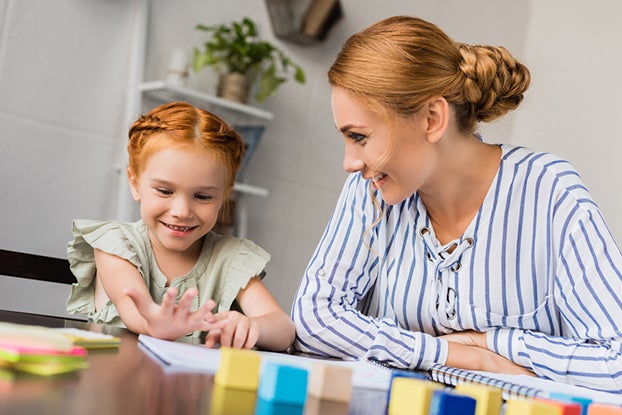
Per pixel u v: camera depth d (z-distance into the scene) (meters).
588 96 3.13
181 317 0.91
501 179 1.15
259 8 2.71
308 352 1.17
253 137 2.54
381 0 2.98
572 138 3.15
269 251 2.77
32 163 2.22
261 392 0.56
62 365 0.56
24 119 2.20
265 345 1.08
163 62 2.48
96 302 1.26
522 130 3.31
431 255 1.19
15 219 2.20
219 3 2.60
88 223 1.25
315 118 2.87
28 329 0.60
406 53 1.02
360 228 1.21
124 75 2.39
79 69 2.29
